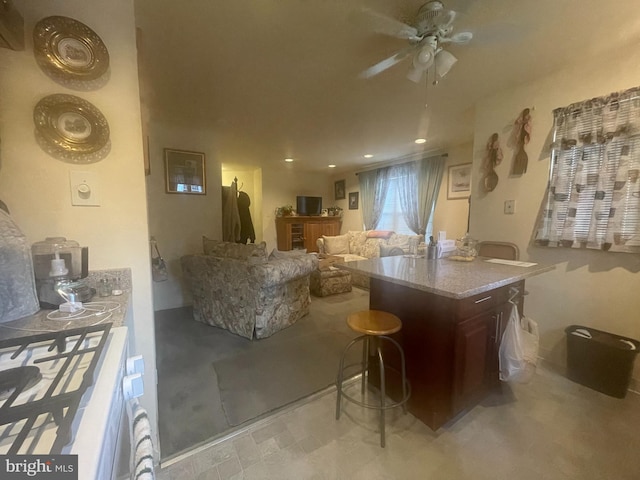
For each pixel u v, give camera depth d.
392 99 2.61
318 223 6.70
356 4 1.43
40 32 0.98
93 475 0.35
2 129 0.96
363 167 6.30
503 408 1.69
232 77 2.18
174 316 3.37
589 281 2.04
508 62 1.98
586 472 1.28
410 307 1.62
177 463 1.32
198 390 1.88
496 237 2.54
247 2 1.41
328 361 2.28
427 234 5.07
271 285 2.62
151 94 2.48
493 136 2.51
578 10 1.46
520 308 1.88
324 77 2.18
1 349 0.64
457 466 1.31
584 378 1.92
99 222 1.12
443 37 1.58
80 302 0.93
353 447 1.42
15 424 0.44
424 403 1.56
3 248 0.78
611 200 1.87
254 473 1.28
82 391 0.45
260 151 4.72
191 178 3.64
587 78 1.97
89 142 1.07
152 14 1.48
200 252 3.72
